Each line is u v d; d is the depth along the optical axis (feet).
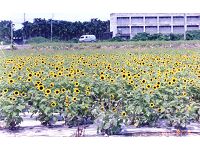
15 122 23.16
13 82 25.75
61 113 23.35
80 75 28.32
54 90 24.62
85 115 23.58
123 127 22.89
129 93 24.47
